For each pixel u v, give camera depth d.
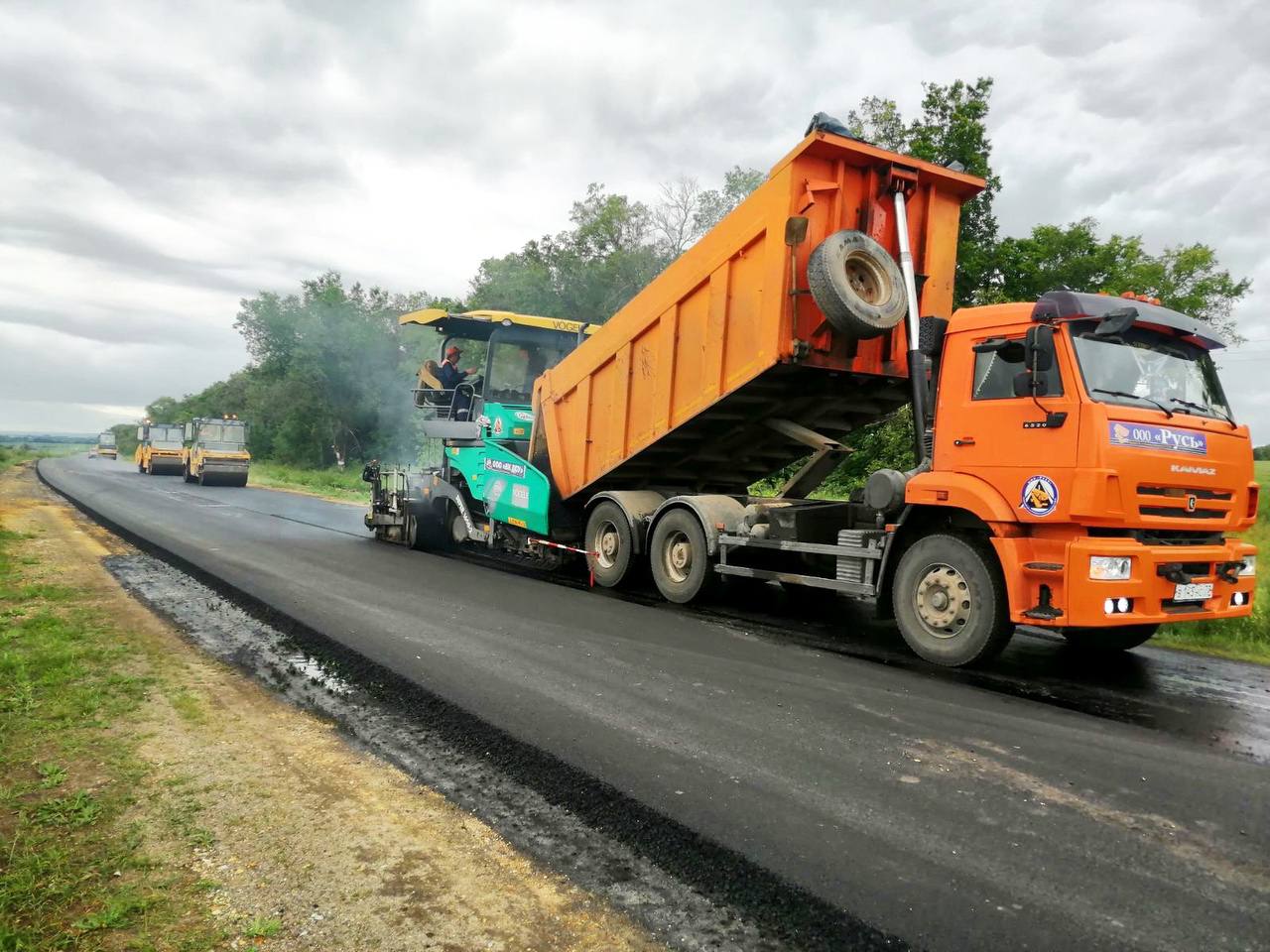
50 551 10.58
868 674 5.57
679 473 9.85
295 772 3.71
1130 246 21.39
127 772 3.61
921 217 7.57
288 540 12.56
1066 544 5.35
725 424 8.66
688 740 4.14
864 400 8.38
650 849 3.07
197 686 4.93
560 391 10.12
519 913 2.62
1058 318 5.56
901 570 6.30
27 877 2.70
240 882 2.74
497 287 32.88
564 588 9.05
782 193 7.07
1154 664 6.40
